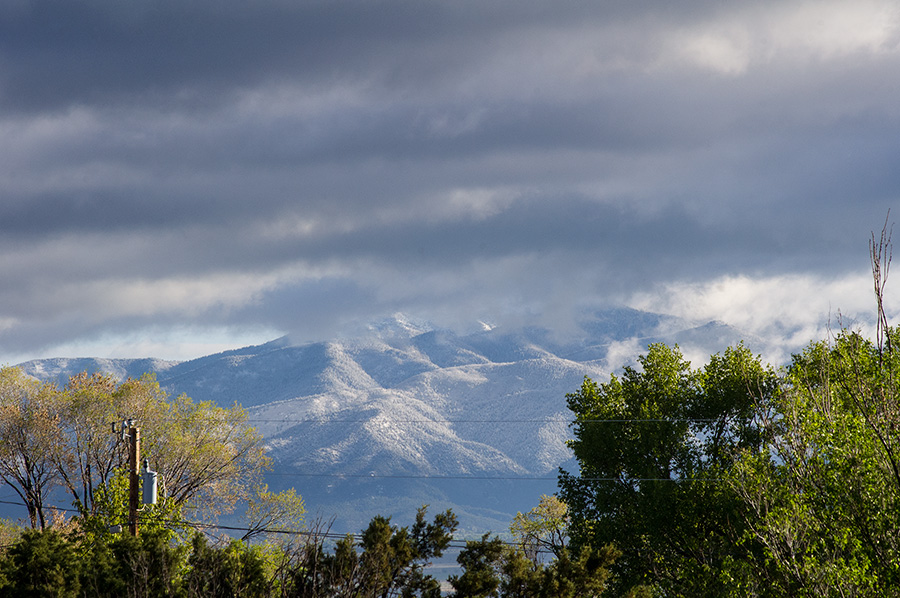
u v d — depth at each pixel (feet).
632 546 277.85
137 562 156.25
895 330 142.51
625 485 287.48
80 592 159.33
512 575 153.38
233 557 153.28
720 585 223.10
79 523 242.78
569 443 300.20
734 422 281.95
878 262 113.19
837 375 147.64
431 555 160.97
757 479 164.86
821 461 144.66
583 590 158.10
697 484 256.32
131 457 244.63
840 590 130.00
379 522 154.51
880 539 133.69
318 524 145.18
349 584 133.49
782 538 145.79
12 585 156.66
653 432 279.90
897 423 130.82
